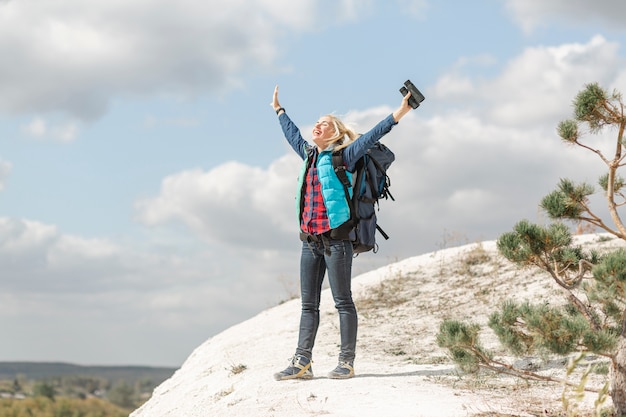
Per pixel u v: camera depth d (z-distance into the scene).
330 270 6.51
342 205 6.34
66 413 108.19
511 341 5.42
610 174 5.71
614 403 5.16
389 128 6.13
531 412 5.34
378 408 5.46
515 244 5.91
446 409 5.35
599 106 5.51
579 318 5.23
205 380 8.49
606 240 11.80
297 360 6.73
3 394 158.38
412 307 11.16
